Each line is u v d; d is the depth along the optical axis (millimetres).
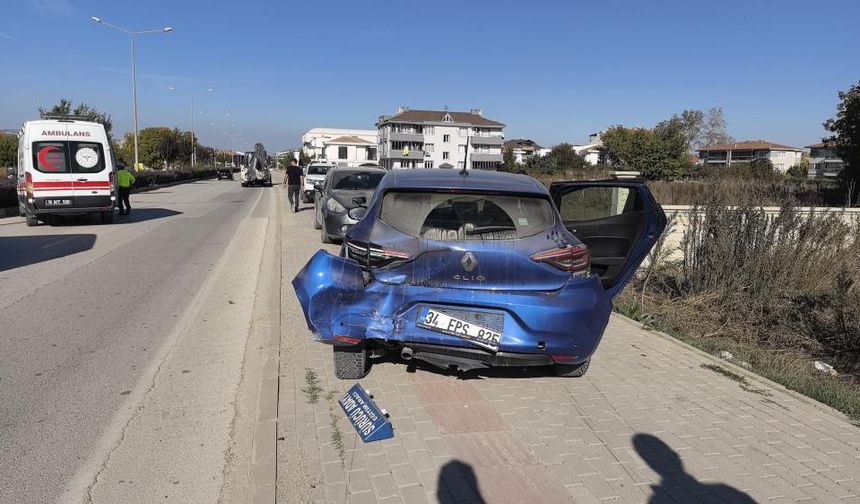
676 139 47812
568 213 8211
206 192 33688
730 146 83750
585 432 3615
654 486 3035
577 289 3855
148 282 7980
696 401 4168
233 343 5391
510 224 3926
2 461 3234
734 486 3059
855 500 2965
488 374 4539
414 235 3848
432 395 4094
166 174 43125
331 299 3797
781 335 7035
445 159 91625
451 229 3859
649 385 4445
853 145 18812
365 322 3783
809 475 3195
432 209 3953
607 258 6125
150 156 61094
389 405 3904
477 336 3695
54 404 3982
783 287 7980
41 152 13969
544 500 2877
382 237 3867
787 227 8062
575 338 3793
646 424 3758
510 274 3770
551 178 27312
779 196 12188
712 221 8383
